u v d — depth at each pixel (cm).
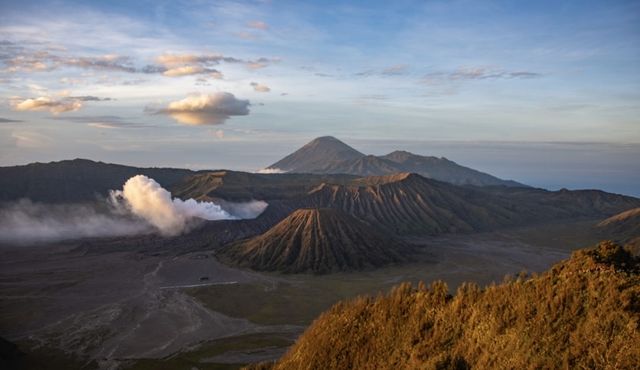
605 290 1986
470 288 2584
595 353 1758
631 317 1817
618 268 2148
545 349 1892
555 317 2016
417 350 2348
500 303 2297
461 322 2375
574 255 2341
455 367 2073
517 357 1931
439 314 2520
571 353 1812
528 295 2225
